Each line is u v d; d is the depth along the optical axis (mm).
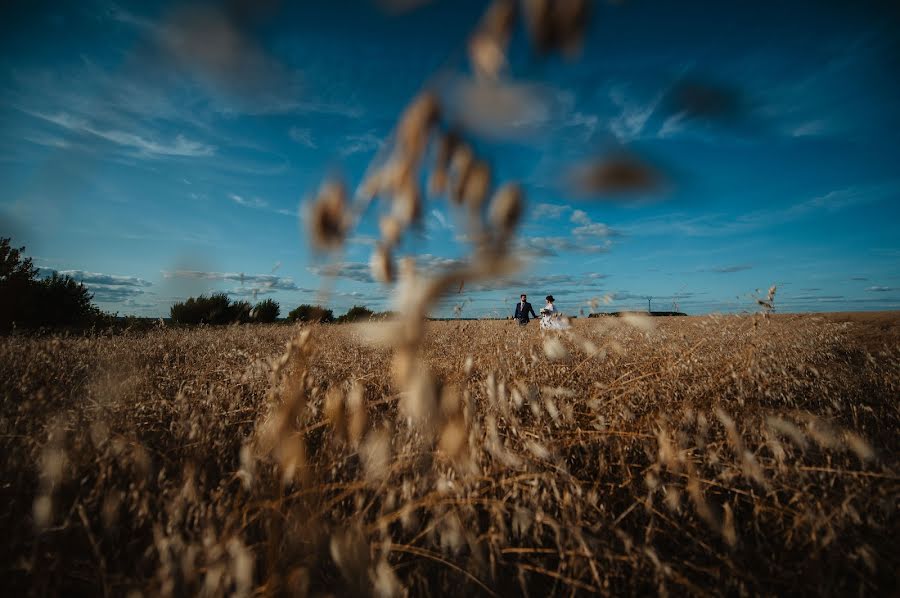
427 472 1979
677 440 2295
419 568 1580
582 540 1553
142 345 6398
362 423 1089
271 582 1293
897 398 3727
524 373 3316
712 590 1575
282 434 1144
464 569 1687
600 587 1499
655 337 4418
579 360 3619
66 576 1683
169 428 2793
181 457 2324
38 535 1554
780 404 3441
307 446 2086
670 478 2139
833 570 1562
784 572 1616
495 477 1950
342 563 1408
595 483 1964
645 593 1621
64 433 2492
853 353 6141
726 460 2211
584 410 2957
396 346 601
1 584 1588
